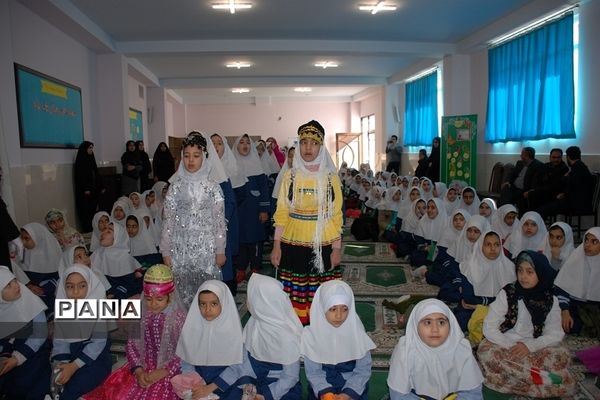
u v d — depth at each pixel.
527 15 6.44
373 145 15.11
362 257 5.10
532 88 6.86
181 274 2.54
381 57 9.55
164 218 2.61
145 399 1.93
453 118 8.27
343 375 1.86
